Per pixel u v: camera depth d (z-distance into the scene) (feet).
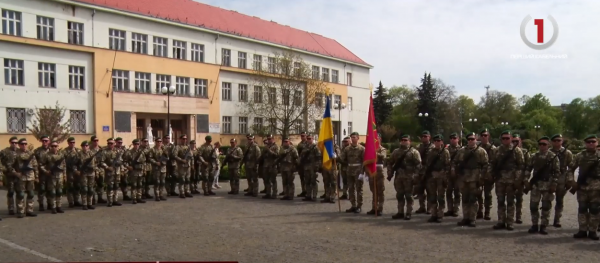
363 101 210.18
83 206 45.73
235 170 58.75
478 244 29.84
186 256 26.86
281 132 148.05
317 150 51.49
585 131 310.86
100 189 49.19
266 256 26.81
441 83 261.24
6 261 25.94
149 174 53.83
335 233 33.42
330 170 49.75
